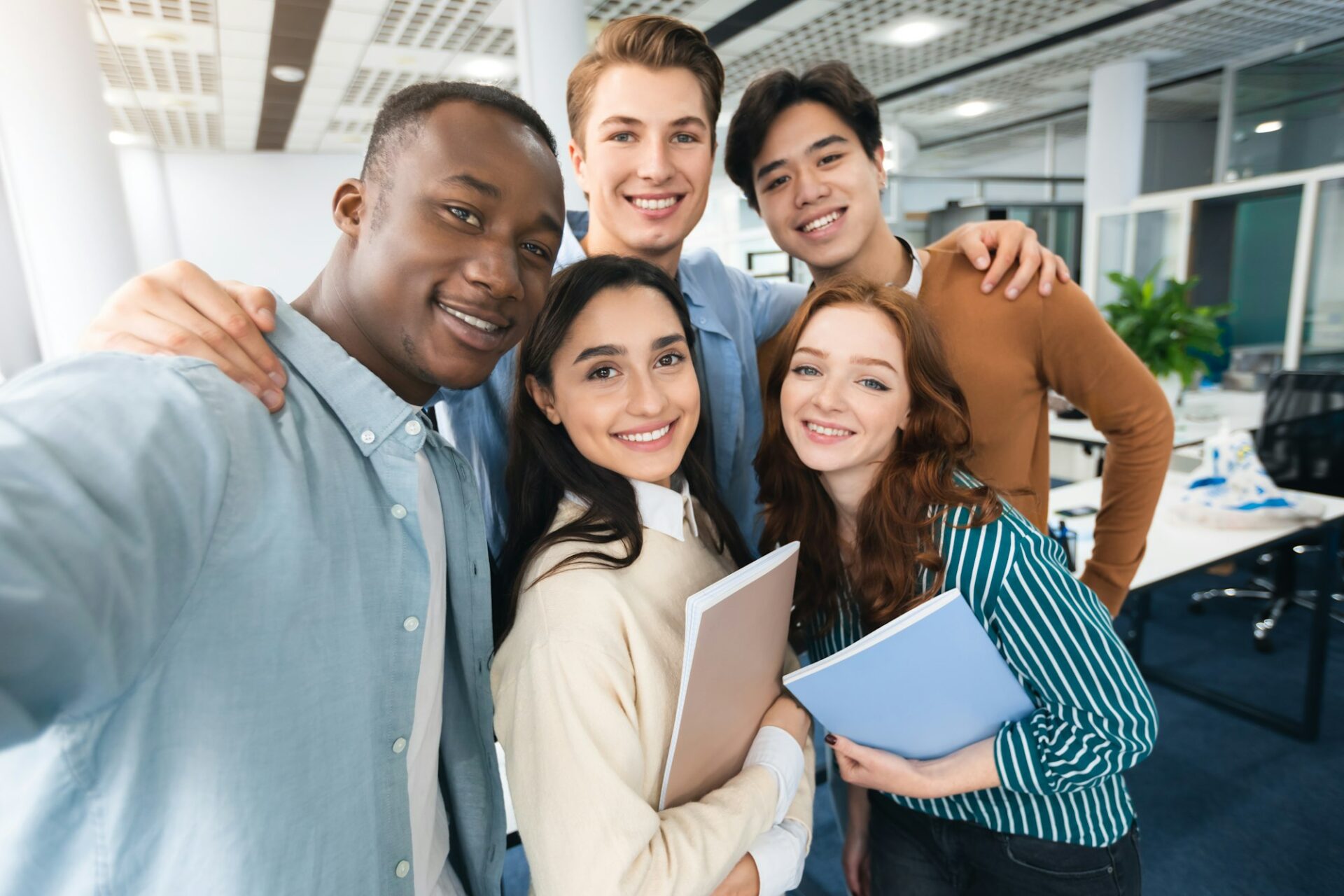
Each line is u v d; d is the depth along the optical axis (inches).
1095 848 37.2
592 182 48.8
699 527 38.2
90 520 14.7
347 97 233.5
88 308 109.8
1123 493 54.3
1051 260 48.3
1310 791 88.0
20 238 107.6
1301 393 123.4
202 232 335.6
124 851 18.1
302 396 23.4
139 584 16.0
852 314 35.8
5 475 13.8
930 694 33.4
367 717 22.9
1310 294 197.5
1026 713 34.7
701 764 30.3
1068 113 289.9
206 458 18.3
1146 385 50.8
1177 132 309.4
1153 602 144.6
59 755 17.1
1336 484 119.3
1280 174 222.1
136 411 17.2
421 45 184.7
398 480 24.8
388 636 24.0
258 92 226.7
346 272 25.5
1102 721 32.0
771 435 41.1
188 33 174.4
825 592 41.1
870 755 36.0
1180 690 111.1
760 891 31.4
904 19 179.8
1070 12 185.0
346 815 22.1
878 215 53.8
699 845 26.6
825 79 49.2
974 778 34.2
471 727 31.2
